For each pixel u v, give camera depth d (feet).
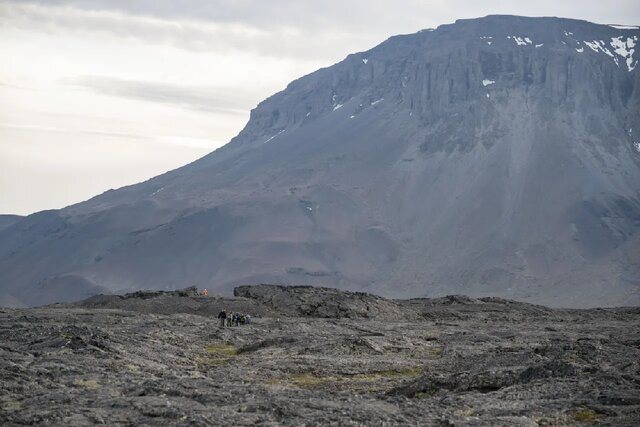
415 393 228.43
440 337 450.71
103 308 609.83
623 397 190.70
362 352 366.43
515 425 169.89
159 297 632.79
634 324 570.05
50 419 170.30
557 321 613.52
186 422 166.61
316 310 620.08
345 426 165.27
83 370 258.16
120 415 174.09
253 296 651.25
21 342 334.65
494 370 239.09
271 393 205.87
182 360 320.29
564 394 200.95
